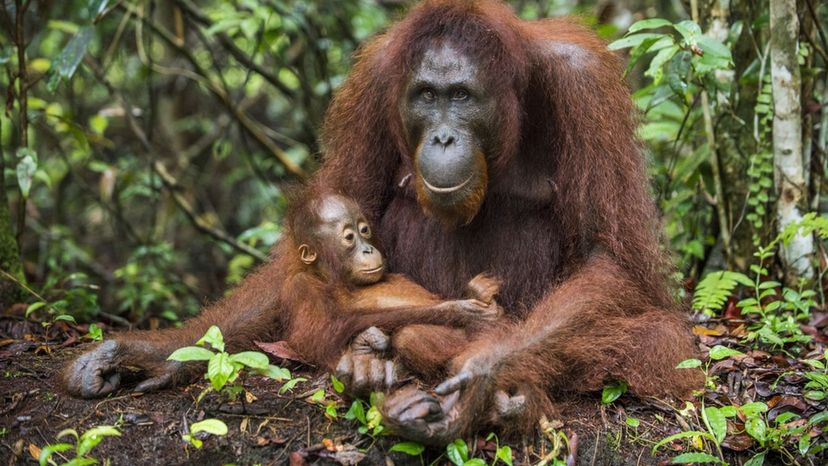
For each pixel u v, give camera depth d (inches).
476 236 213.8
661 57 232.8
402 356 186.4
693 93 299.3
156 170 386.3
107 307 392.2
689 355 207.5
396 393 173.3
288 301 205.8
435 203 188.4
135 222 505.7
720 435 184.4
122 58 444.5
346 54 431.8
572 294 195.6
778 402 203.0
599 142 202.8
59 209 471.8
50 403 192.2
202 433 183.2
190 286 393.7
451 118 189.9
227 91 394.9
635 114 218.7
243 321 212.7
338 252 205.0
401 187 220.7
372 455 177.9
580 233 206.2
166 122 515.2
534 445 182.9
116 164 448.1
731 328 251.1
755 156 269.0
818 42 295.9
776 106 261.3
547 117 208.8
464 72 189.0
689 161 291.0
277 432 183.5
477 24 191.9
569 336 189.5
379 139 221.8
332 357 195.3
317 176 230.4
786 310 255.8
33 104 334.0
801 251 263.0
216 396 192.7
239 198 547.5
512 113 196.7
